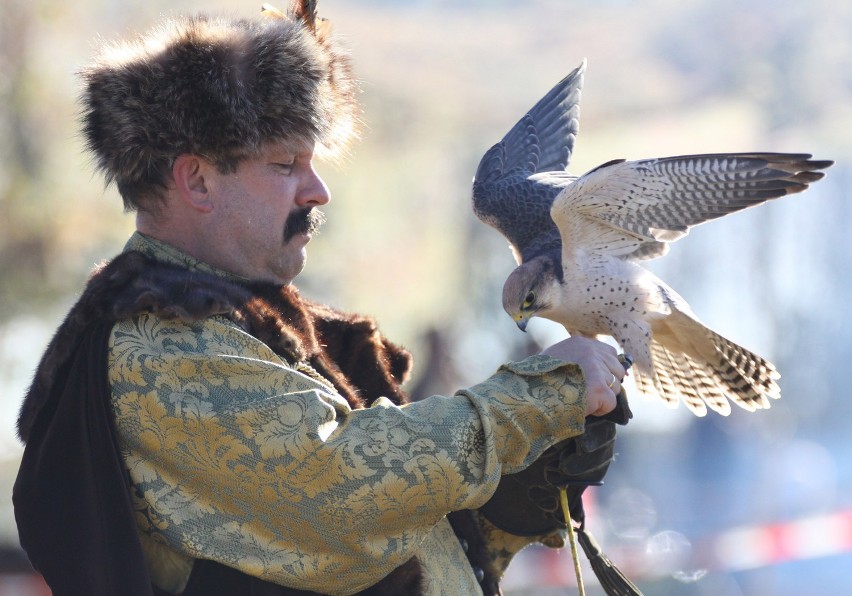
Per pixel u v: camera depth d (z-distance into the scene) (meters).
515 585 13.06
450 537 4.59
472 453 4.02
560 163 7.48
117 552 3.89
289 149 4.38
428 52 31.50
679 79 29.92
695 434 19.80
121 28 17.17
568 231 6.09
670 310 6.28
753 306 25.91
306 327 4.47
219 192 4.35
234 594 3.99
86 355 4.05
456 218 26.97
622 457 19.22
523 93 30.25
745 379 6.61
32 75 17.19
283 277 4.54
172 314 4.00
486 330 22.34
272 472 3.89
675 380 6.81
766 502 19.06
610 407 4.30
